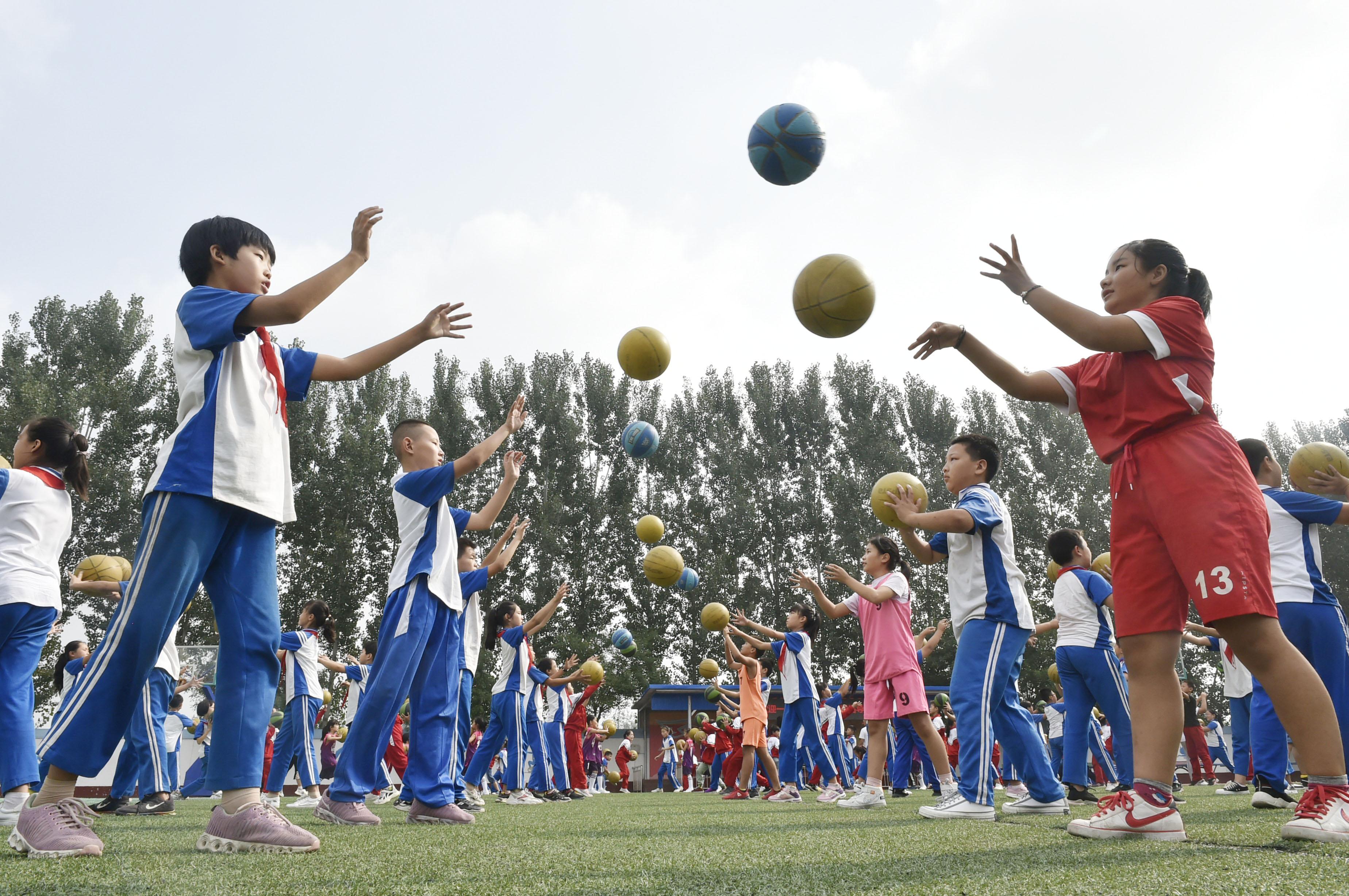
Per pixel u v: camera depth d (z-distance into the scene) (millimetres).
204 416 2818
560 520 34938
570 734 13148
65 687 7617
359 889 1895
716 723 15617
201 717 12008
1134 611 2900
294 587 31703
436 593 5129
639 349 5879
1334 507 4488
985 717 4656
